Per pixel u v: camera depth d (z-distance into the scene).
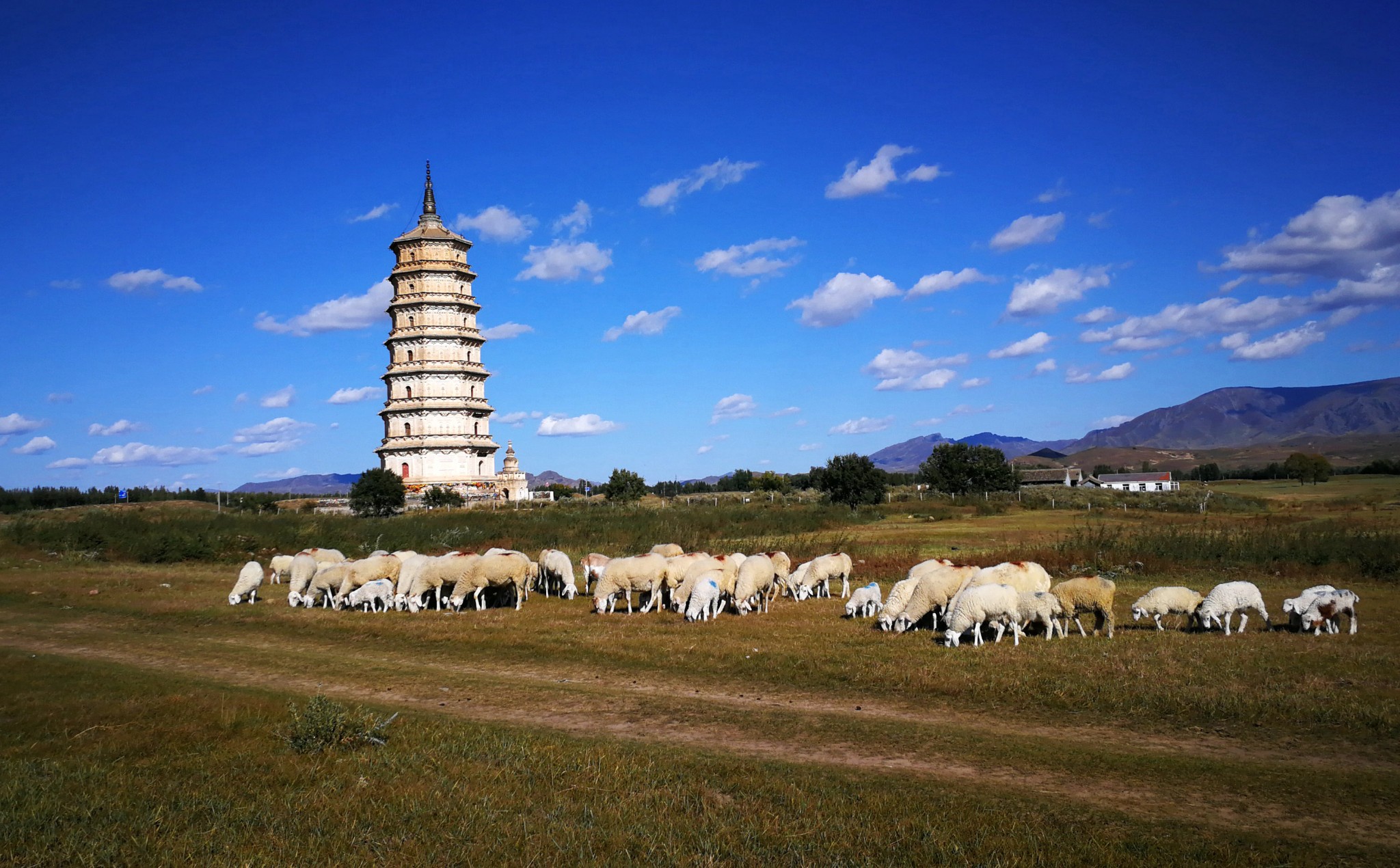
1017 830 8.97
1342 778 10.48
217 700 14.48
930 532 49.44
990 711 13.93
